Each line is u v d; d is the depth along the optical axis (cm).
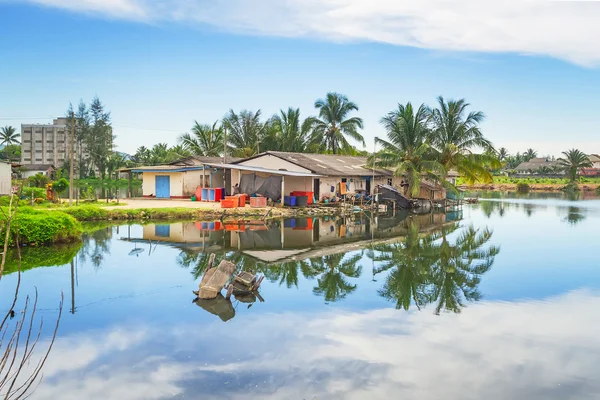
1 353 906
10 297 1266
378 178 4478
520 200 5853
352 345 977
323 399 761
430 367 879
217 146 5284
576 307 1246
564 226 3023
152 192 3972
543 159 13512
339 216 3441
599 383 822
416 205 4119
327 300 1289
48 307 1187
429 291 1395
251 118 5266
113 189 5994
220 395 771
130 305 1216
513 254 2008
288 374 845
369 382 819
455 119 4028
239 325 1084
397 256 1941
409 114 4003
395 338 1017
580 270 1689
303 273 1612
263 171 3450
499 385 813
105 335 1015
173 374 839
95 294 1307
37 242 1972
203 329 1056
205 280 1330
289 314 1167
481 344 988
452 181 5362
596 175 11700
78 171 7594
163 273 1554
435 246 2202
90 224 2681
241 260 1794
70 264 1662
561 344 991
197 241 2186
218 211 3041
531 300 1309
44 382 805
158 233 2402
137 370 853
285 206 3522
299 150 5244
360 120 5372
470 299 1317
